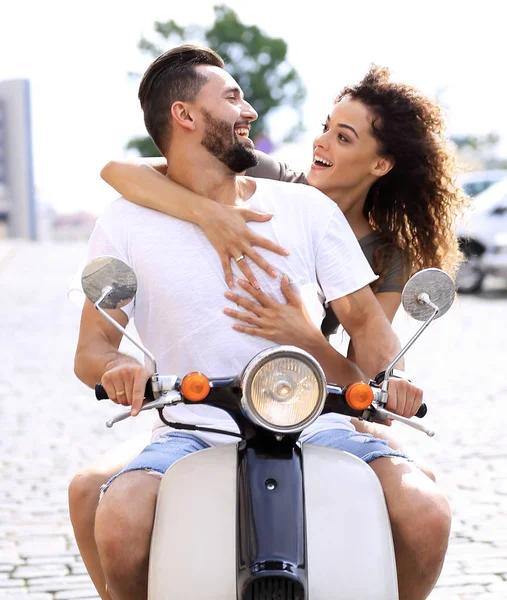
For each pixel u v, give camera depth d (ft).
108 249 9.36
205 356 8.93
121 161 10.04
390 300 11.50
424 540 8.09
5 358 32.24
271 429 7.32
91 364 8.93
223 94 9.39
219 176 9.58
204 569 7.38
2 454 20.10
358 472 7.93
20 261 78.07
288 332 9.04
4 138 192.24
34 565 14.03
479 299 48.57
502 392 25.77
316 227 9.47
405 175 11.35
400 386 8.23
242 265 9.02
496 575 13.47
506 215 49.03
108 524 7.96
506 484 17.62
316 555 7.39
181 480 7.86
